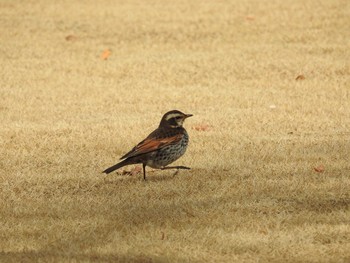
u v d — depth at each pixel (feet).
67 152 46.60
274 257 30.78
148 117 54.49
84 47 74.28
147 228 33.94
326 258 30.66
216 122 52.60
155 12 85.15
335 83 62.59
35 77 65.92
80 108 57.36
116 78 65.46
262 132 50.21
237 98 59.11
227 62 68.23
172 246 31.78
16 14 86.38
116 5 89.51
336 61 67.51
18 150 46.98
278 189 38.81
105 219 35.27
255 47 72.18
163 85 63.36
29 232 33.83
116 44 74.95
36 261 30.22
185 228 33.83
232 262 30.27
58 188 40.24
